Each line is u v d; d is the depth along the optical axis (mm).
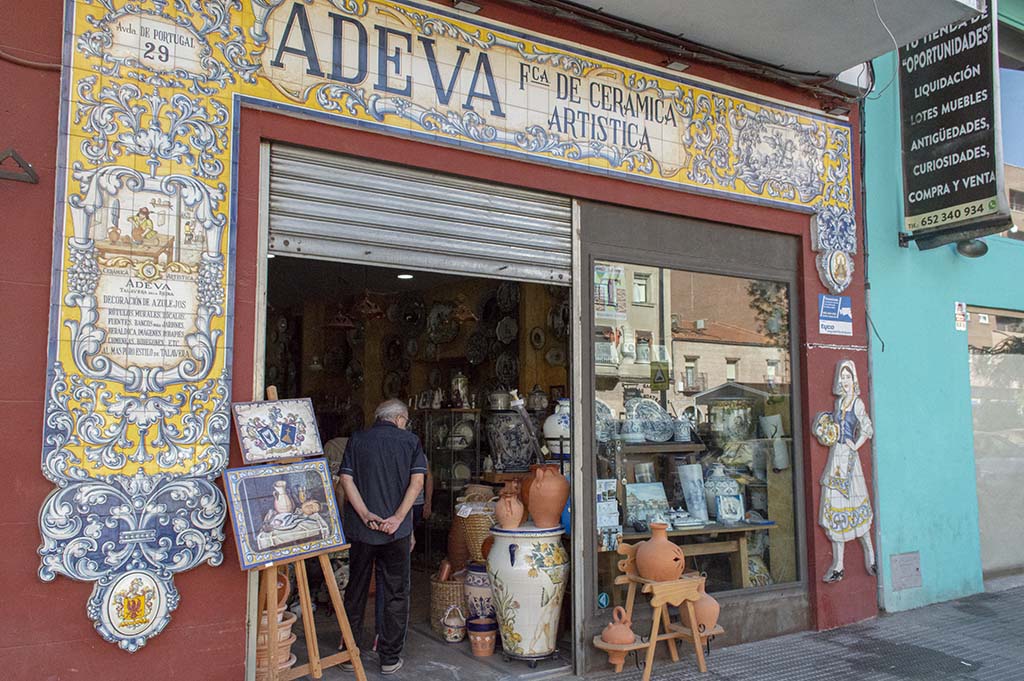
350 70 4375
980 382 7758
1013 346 8078
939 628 6184
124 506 3641
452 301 8883
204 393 3855
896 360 6879
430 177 4750
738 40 5652
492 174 4914
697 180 5773
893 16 5340
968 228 6570
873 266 6828
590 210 5398
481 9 4809
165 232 3816
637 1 5078
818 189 6461
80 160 3652
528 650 5078
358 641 5398
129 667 3625
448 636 5625
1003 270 7871
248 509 3812
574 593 5113
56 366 3541
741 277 6168
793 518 6242
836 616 6223
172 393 3781
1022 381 8109
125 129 3760
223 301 3932
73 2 3682
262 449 3955
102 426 3619
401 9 4562
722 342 6047
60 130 3613
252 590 3939
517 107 4977
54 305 3553
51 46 3666
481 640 5309
